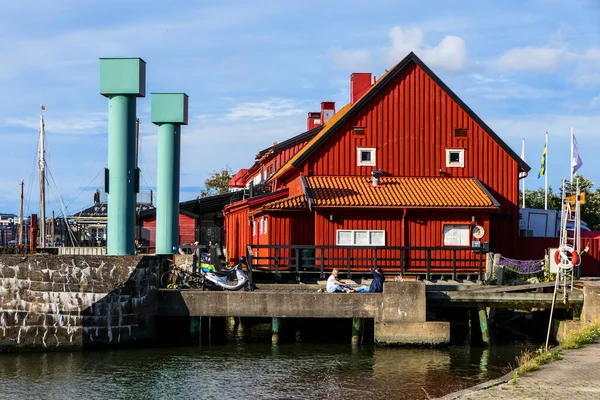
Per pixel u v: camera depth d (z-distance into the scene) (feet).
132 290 81.51
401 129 125.18
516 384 52.01
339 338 89.56
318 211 113.60
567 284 92.27
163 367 72.84
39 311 79.41
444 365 73.05
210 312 83.35
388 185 120.78
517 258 125.39
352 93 156.76
